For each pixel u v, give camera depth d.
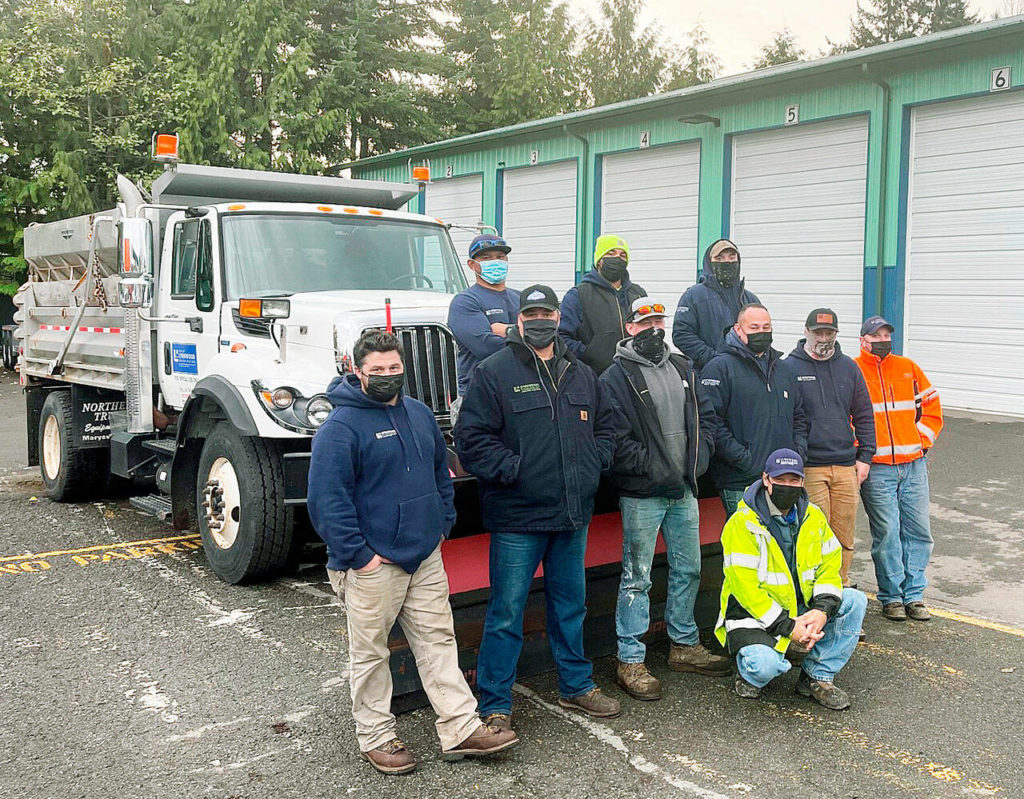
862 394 5.63
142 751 4.06
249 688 4.70
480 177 20.59
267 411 5.88
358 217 7.20
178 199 7.55
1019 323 11.79
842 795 3.69
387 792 3.74
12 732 4.24
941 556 7.00
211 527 6.50
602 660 5.18
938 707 4.52
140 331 7.36
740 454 5.07
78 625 5.59
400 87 29.94
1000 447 10.09
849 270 13.62
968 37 11.51
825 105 13.64
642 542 4.68
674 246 16.41
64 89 22.52
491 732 3.99
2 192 22.73
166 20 24.55
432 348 5.94
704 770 3.90
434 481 4.01
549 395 4.21
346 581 3.91
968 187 12.20
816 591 4.45
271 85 24.91
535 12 35.34
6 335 21.66
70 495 8.98
